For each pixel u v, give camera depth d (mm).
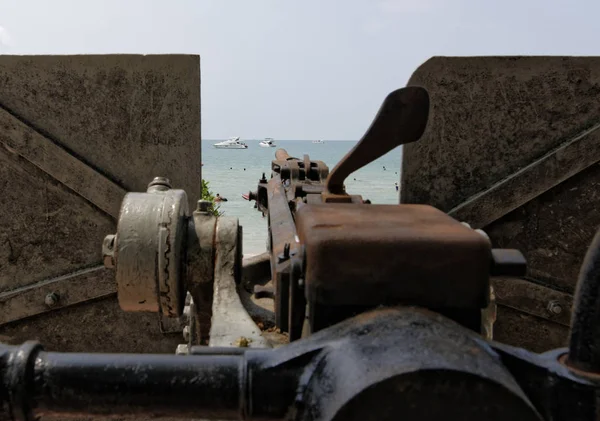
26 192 3398
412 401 781
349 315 1032
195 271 2189
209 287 2254
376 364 817
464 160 3363
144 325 3545
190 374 917
